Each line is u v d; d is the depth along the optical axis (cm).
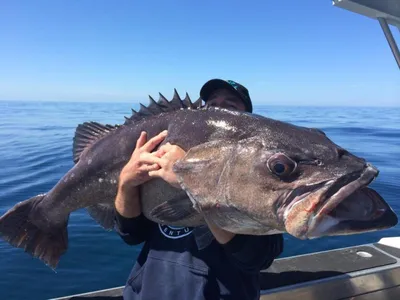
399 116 5938
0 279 487
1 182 997
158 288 245
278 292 334
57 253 329
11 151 1590
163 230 264
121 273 512
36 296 452
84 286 479
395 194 913
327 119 4506
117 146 287
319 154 193
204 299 231
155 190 252
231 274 238
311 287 344
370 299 333
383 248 438
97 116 4684
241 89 285
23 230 326
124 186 252
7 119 3969
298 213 175
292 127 218
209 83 281
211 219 214
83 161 306
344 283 353
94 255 559
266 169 196
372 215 170
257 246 221
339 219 169
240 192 201
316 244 612
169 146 238
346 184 175
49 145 1783
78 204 310
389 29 309
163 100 281
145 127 275
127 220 264
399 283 358
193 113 252
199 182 216
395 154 1595
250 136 213
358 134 2539
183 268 242
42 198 328
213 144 222
